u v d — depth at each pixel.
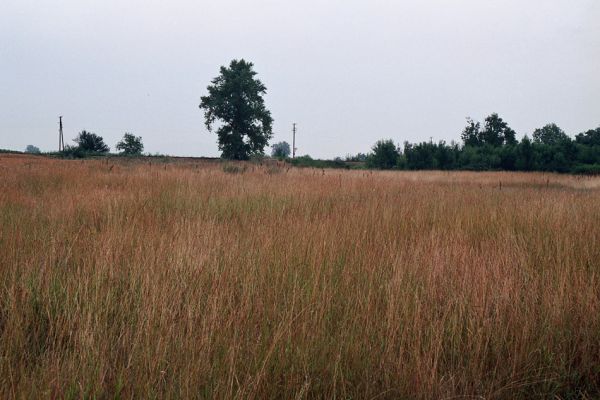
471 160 52.78
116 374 2.77
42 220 7.01
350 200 10.24
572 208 8.13
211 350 3.04
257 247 5.29
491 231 6.82
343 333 3.33
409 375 2.98
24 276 4.14
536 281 4.32
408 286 4.13
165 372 2.77
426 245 5.72
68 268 4.57
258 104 62.31
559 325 3.66
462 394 2.97
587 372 3.29
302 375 2.89
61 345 3.35
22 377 2.62
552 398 3.07
